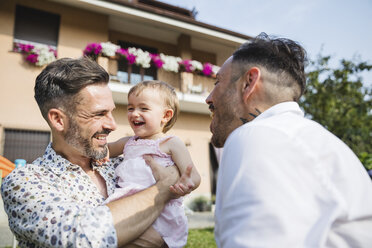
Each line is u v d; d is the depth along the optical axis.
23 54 8.16
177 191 1.27
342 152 0.88
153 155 1.59
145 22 10.11
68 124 1.33
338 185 0.80
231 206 0.76
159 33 10.91
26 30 8.55
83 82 1.31
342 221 0.78
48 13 8.90
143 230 1.15
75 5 9.12
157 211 1.22
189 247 4.62
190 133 10.47
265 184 0.72
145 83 1.83
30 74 8.17
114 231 1.06
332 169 0.83
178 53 11.17
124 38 10.70
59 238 1.02
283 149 0.78
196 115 10.76
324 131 0.93
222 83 1.13
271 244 0.66
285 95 1.03
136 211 1.15
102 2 9.05
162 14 9.94
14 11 8.35
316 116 12.09
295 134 0.85
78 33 9.12
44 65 8.36
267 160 0.75
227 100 1.10
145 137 1.77
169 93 1.84
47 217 1.07
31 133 8.02
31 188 1.17
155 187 1.29
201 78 10.66
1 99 7.79
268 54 1.05
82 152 1.36
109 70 9.02
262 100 1.03
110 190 1.46
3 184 1.24
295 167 0.77
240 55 1.10
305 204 0.73
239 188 0.75
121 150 1.83
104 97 1.37
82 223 1.03
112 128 1.42
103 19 9.57
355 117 11.59
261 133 0.82
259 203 0.70
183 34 11.01
